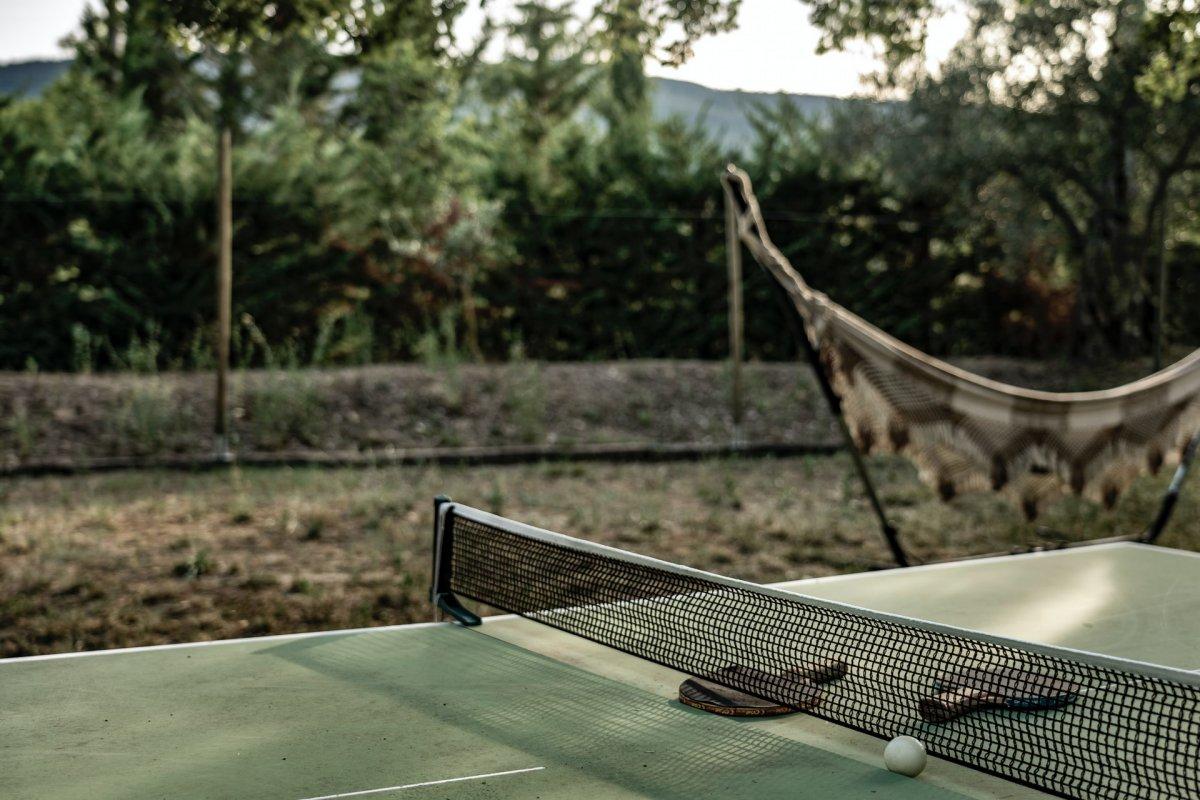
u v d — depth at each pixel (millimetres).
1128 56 16406
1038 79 17281
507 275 15984
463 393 13219
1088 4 16812
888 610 4559
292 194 14406
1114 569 5434
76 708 3266
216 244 13930
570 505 9328
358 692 3400
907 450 6234
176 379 12789
